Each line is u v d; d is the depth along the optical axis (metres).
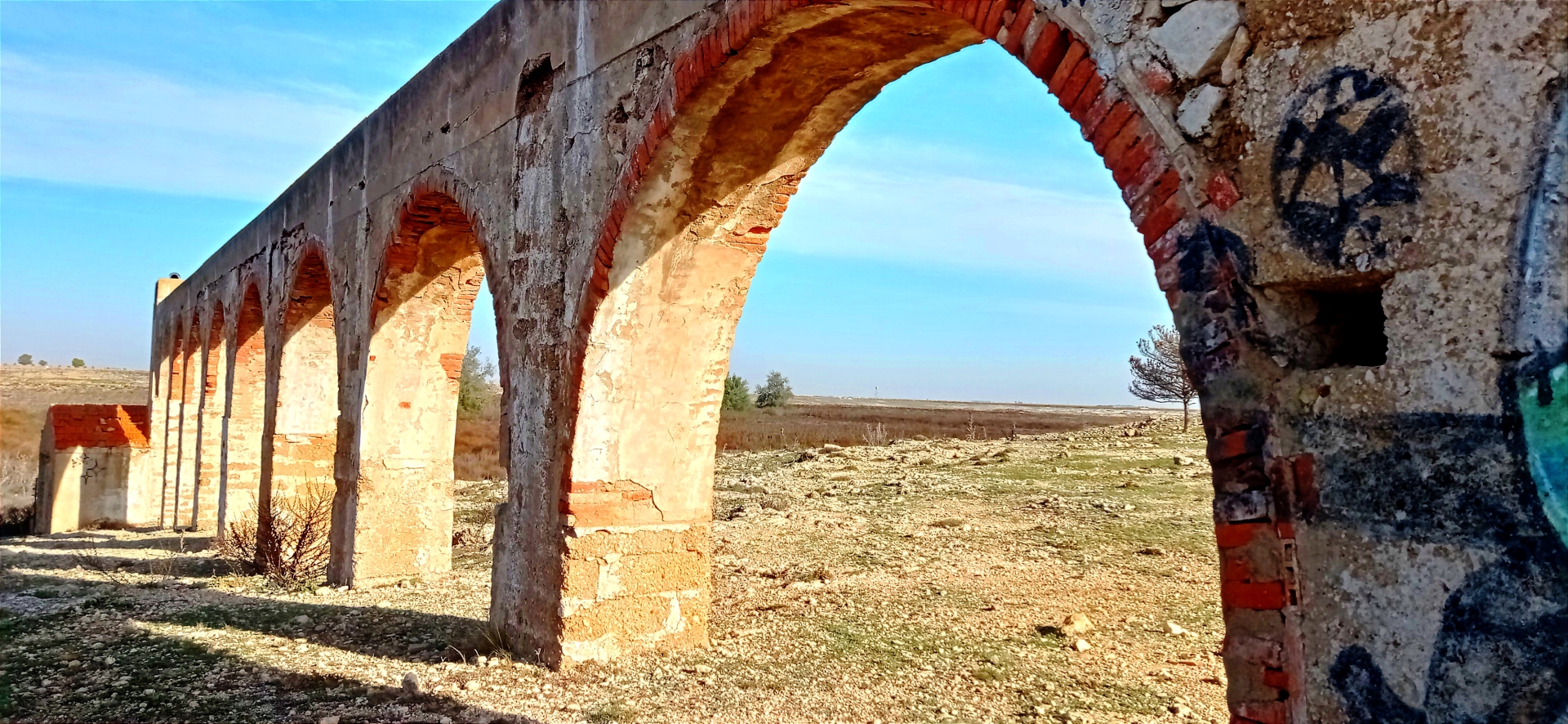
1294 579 2.43
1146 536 9.00
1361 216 2.34
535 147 6.09
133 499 17.75
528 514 5.86
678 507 5.76
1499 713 2.05
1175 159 2.73
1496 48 2.13
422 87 7.76
